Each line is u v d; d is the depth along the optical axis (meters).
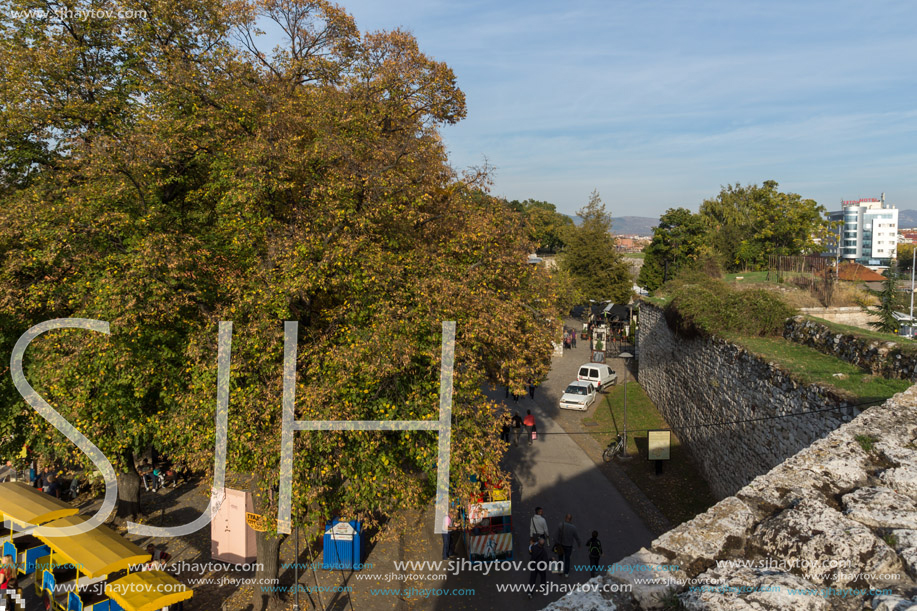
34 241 12.81
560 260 57.06
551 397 31.92
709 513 3.90
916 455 4.23
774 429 13.82
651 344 31.06
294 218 12.70
